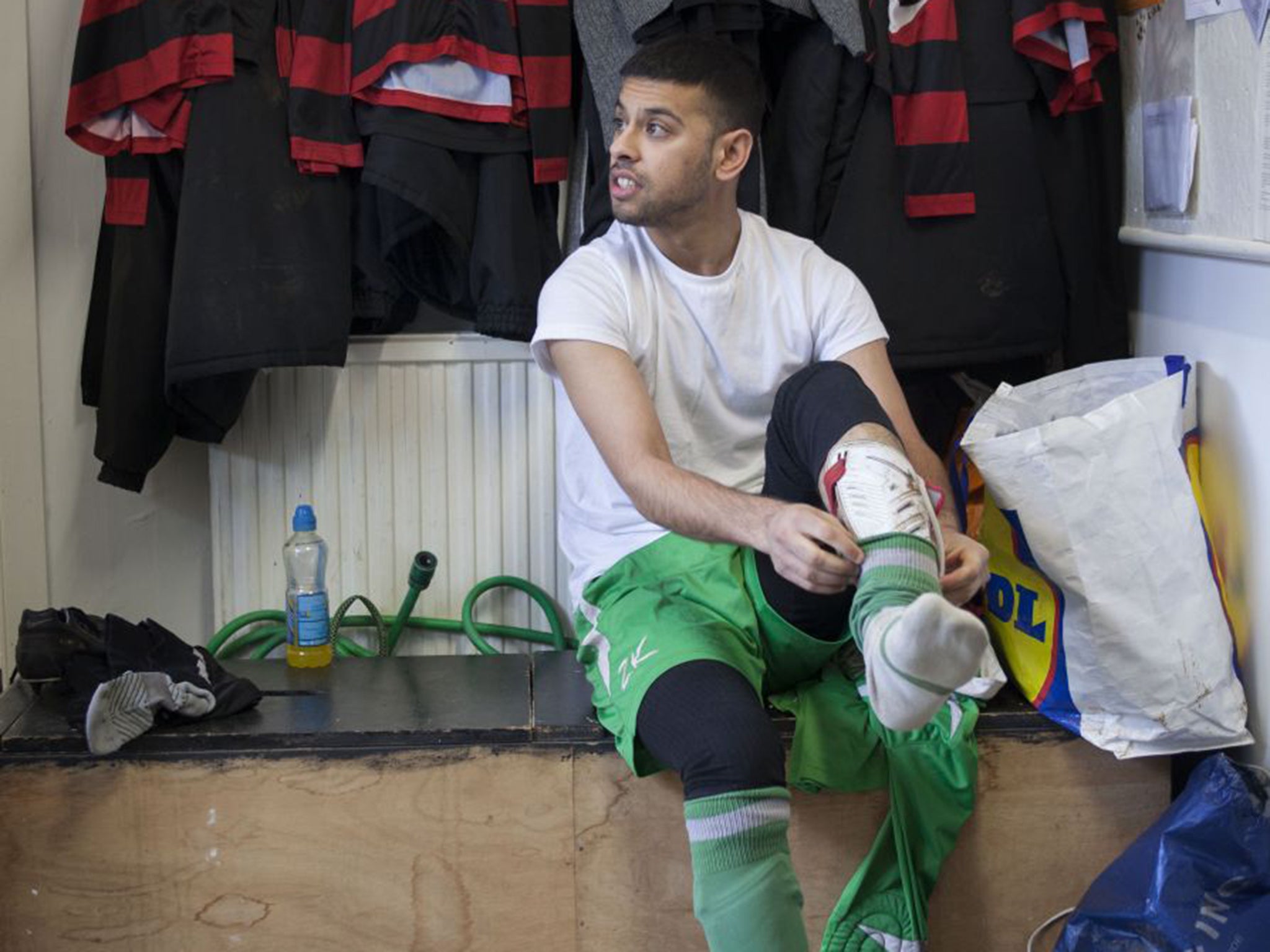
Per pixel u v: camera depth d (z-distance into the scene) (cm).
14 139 257
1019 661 220
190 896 210
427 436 266
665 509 192
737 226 215
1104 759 216
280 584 269
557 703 221
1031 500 207
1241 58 214
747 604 200
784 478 192
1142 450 209
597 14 241
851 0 234
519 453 267
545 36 245
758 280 216
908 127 245
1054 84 248
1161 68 239
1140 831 217
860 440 176
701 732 180
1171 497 210
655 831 211
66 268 264
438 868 211
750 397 217
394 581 269
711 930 177
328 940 212
